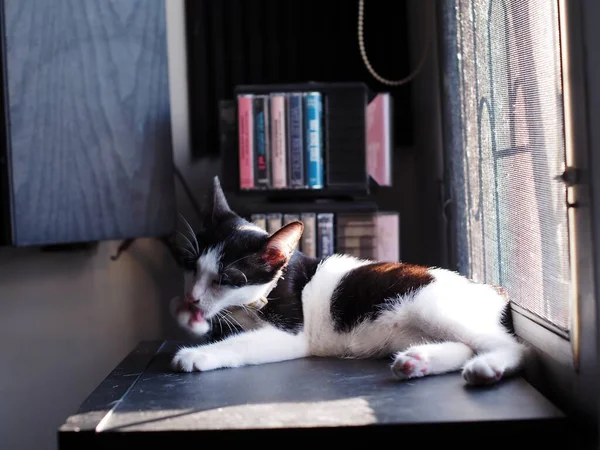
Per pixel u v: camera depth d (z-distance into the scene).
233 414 0.89
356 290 1.30
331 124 1.66
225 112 1.74
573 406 0.95
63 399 1.90
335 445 0.83
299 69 1.92
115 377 1.13
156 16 1.63
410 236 1.99
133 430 0.84
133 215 1.61
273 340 1.23
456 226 1.55
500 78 1.27
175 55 1.95
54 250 1.84
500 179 1.30
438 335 1.20
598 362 0.87
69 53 1.52
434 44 1.71
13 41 1.46
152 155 1.63
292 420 0.86
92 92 1.55
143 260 1.93
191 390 1.03
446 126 1.56
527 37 1.13
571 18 0.92
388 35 1.92
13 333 1.87
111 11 1.57
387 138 1.76
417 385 1.02
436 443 0.84
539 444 0.85
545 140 1.07
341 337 1.30
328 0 1.91
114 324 1.92
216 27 1.91
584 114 0.89
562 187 1.00
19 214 1.47
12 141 1.46
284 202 1.71
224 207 1.35
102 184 1.57
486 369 1.01
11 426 1.88
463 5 1.50
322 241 1.62
